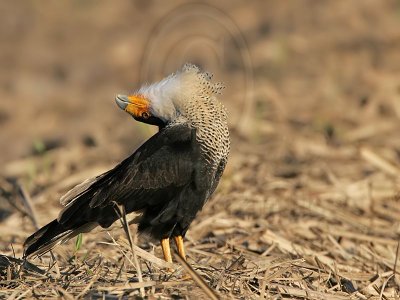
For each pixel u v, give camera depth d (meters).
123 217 8.72
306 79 21.48
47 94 23.83
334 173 14.50
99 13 31.80
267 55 23.83
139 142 16.72
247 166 14.95
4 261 9.34
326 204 12.87
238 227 11.55
